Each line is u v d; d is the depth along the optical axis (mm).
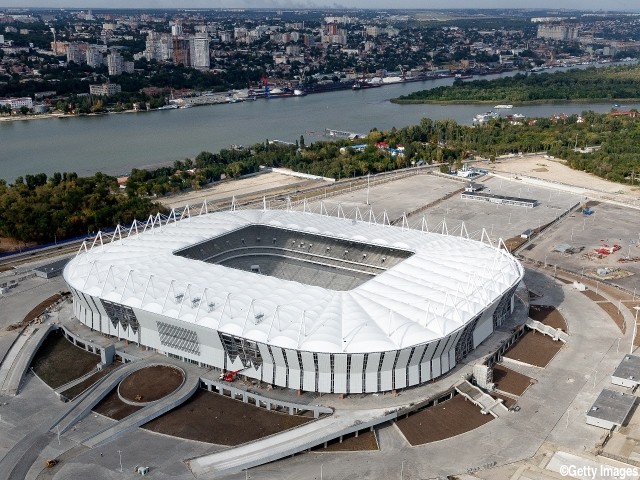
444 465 164500
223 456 166625
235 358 196500
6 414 185125
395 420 182625
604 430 179000
